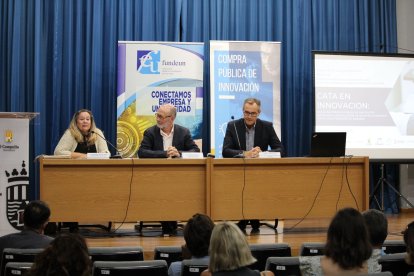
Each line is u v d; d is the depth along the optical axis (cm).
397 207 798
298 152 785
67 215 492
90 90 740
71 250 209
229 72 733
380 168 791
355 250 230
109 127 744
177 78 717
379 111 742
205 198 505
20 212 484
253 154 521
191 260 274
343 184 528
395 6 809
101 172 496
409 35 816
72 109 739
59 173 491
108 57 745
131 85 709
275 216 516
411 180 803
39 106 726
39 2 725
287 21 786
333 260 235
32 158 724
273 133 592
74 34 741
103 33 745
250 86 736
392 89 746
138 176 500
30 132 726
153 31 752
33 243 322
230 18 773
